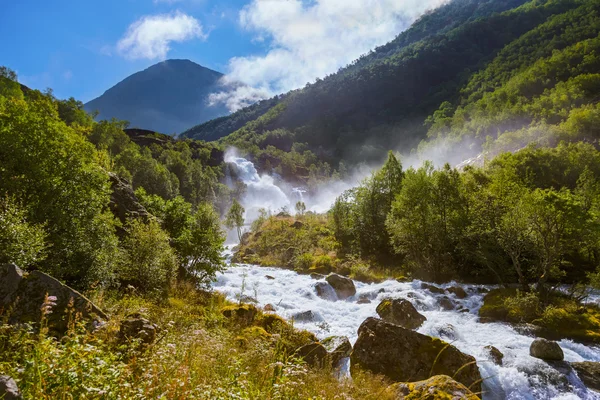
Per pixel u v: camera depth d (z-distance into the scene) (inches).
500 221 789.2
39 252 380.2
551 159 1488.7
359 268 994.7
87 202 498.3
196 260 669.3
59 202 462.0
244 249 1457.9
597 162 1498.5
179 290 567.5
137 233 552.1
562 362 437.7
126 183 836.0
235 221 1811.0
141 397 128.1
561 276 833.5
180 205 837.8
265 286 810.2
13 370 125.0
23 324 172.4
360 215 1263.5
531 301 621.0
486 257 830.5
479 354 450.6
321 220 1785.2
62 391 116.3
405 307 576.4
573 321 576.4
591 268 880.9
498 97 5137.8
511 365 423.5
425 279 928.9
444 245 924.0
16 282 217.3
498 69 6722.4
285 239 1430.9
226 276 881.5
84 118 3641.7
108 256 493.7
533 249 726.5
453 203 943.7
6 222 328.5
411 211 981.2
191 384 146.8
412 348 377.4
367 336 395.5
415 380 356.2
